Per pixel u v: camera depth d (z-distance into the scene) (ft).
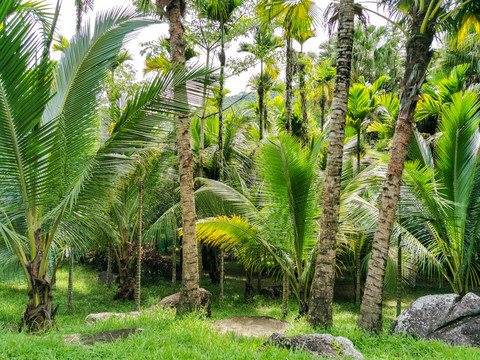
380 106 49.42
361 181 31.19
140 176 32.35
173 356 15.03
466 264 28.96
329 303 23.56
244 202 32.83
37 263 21.62
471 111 29.22
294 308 42.04
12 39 17.51
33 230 21.50
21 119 18.83
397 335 22.40
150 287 51.13
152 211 44.21
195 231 27.04
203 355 15.21
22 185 20.30
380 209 23.82
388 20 24.93
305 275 29.43
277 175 28.30
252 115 73.87
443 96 50.26
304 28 32.91
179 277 60.23
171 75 20.02
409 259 35.76
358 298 44.98
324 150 48.70
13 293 40.42
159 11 28.40
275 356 15.49
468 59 58.03
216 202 39.27
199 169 46.78
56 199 20.99
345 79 24.11
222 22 42.42
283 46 46.39
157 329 21.11
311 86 70.85
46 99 19.12
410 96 23.43
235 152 52.80
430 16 23.44
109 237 39.99
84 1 36.35
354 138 51.06
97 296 43.86
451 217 29.27
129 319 24.16
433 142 40.47
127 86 40.01
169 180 41.06
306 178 27.84
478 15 30.35
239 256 38.83
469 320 22.72
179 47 27.02
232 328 27.12
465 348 19.79
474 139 29.84
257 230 30.96
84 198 21.11
